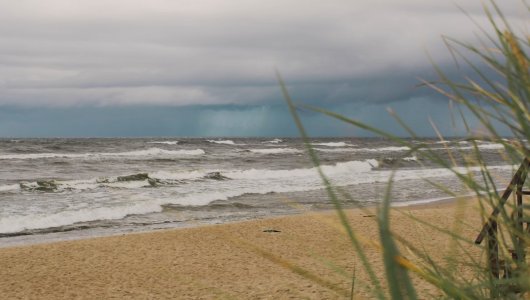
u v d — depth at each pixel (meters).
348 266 9.33
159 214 19.36
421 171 33.88
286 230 14.57
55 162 43.38
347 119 0.86
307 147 0.80
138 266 10.80
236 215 19.20
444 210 15.65
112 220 18.03
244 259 11.18
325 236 13.60
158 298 8.52
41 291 9.14
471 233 7.23
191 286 9.16
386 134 0.93
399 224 13.15
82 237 15.34
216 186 27.66
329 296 7.61
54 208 20.11
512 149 1.01
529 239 1.10
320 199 22.19
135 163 44.72
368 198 20.89
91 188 26.50
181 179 31.02
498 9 1.00
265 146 75.38
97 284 9.50
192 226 16.80
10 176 34.25
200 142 77.69
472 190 1.15
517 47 0.97
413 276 6.82
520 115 0.96
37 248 12.65
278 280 9.15
